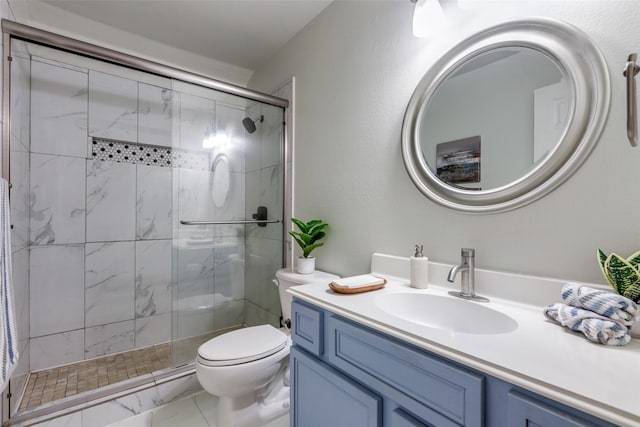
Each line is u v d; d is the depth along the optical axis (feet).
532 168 2.99
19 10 5.17
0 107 4.17
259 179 6.96
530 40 3.02
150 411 5.16
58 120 6.33
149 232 7.43
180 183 6.27
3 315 3.23
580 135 2.68
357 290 3.40
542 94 2.95
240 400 4.60
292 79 6.73
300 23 6.32
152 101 7.43
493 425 1.82
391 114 4.49
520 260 3.07
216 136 6.56
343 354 2.84
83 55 4.81
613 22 2.56
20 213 5.27
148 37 6.78
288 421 4.90
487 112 3.37
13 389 4.67
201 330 6.56
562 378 1.63
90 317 6.68
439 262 3.80
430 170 3.90
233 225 6.97
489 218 3.33
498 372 1.75
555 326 2.43
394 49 4.47
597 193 2.59
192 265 6.47
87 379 5.79
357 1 5.12
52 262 6.28
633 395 1.47
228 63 7.91
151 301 7.43
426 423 2.16
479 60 3.47
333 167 5.57
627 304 2.14
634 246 2.40
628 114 2.38
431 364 2.10
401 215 4.31
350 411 2.72
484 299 3.13
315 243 5.98
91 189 6.71
